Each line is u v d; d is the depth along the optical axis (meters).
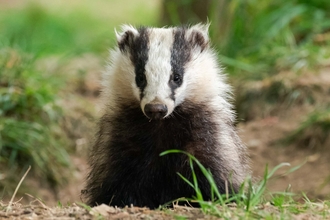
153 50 9.14
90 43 20.14
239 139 9.95
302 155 13.87
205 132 9.15
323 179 12.75
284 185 12.90
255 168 13.71
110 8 34.00
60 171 13.81
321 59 15.95
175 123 9.11
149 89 8.79
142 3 34.97
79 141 14.67
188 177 8.97
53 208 7.64
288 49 16.70
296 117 14.77
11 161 13.27
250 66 16.27
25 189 13.06
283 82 15.41
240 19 17.77
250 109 15.55
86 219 7.00
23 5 32.62
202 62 9.43
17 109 13.89
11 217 7.13
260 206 7.65
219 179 8.97
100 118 9.90
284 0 17.81
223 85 9.80
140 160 9.09
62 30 27.05
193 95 9.24
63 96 15.61
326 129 13.95
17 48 15.66
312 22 17.25
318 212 7.48
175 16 18.64
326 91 15.02
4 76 14.34
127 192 9.10
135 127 9.12
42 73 15.48
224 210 7.15
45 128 13.94
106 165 9.16
